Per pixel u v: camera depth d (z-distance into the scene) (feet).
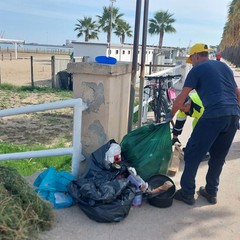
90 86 12.23
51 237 9.13
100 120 12.42
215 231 9.82
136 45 13.42
